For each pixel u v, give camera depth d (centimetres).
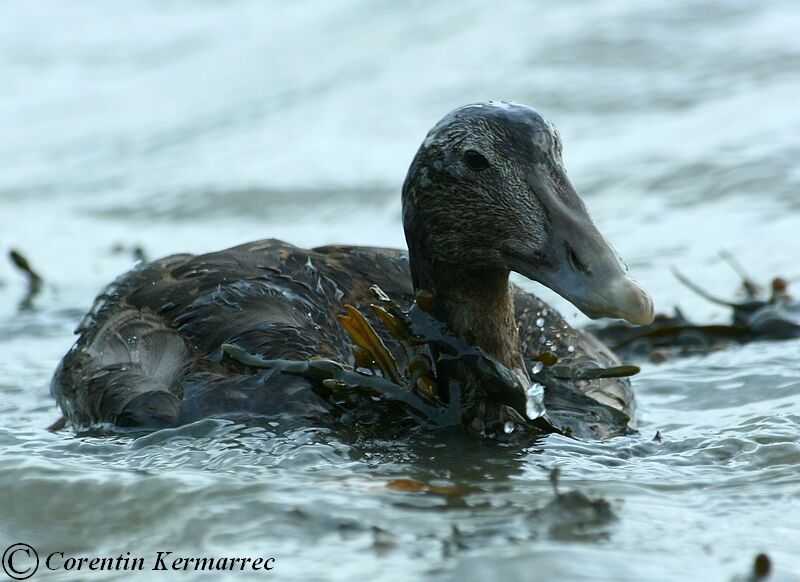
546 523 743
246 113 2714
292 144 2430
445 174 959
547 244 927
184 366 996
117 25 3803
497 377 961
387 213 2027
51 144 2778
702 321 1434
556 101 2381
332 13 3328
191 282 1057
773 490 820
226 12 3722
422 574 673
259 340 986
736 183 1909
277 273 1055
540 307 1095
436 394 984
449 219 961
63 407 1059
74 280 1806
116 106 3020
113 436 959
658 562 684
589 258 908
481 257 956
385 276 1077
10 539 788
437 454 908
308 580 680
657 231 1792
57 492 834
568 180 950
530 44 2656
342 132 2450
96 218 2217
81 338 1088
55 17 4006
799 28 2538
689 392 1142
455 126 962
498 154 948
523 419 973
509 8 2920
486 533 728
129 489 826
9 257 1970
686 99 2305
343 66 2875
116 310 1070
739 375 1170
